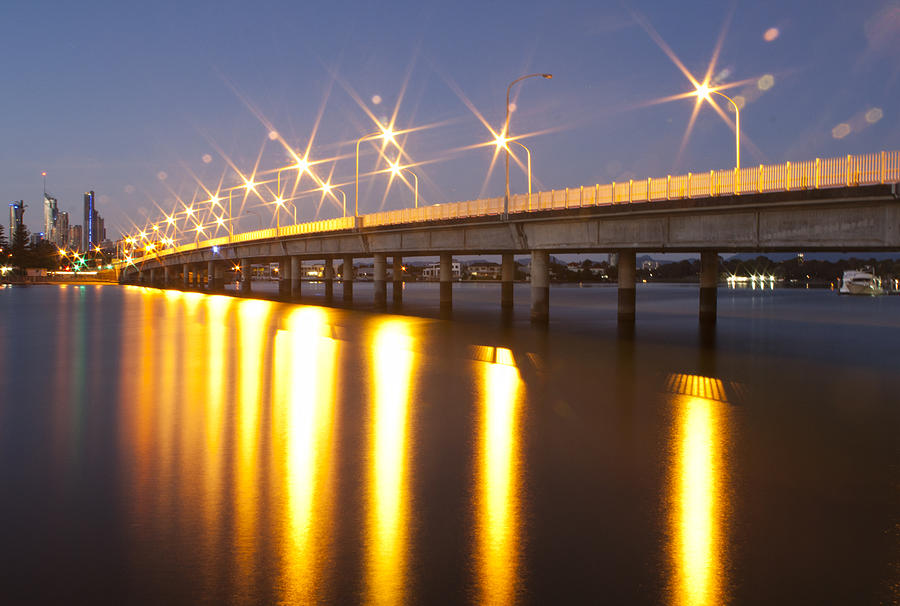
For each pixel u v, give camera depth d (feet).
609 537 28.99
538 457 41.96
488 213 166.71
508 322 168.04
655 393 66.28
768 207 100.78
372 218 228.43
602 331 143.23
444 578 25.16
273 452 43.04
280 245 312.50
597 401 61.62
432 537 28.94
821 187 92.99
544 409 57.52
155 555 27.30
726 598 23.63
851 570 25.81
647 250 141.49
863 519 31.14
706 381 74.74
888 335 139.74
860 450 43.80
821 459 41.63
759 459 41.57
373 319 179.01
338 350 104.83
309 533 29.45
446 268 223.30
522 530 29.73
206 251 442.50
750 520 31.01
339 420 52.80
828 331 150.10
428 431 49.06
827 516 31.58
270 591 24.27
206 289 454.40
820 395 65.77
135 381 72.79
